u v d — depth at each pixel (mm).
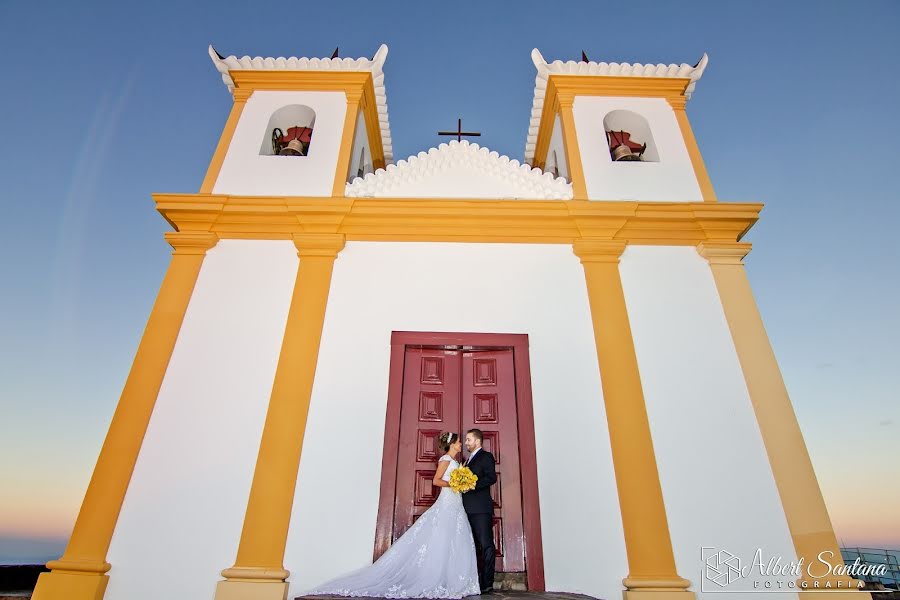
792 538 5688
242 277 7266
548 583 5539
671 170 8430
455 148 8453
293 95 9320
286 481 5906
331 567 5535
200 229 7594
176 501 5801
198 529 5676
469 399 6723
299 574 5492
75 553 5445
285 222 7668
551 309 7133
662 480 6023
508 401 6691
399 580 4961
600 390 6605
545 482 6066
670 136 8867
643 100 9359
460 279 7324
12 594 7066
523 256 7535
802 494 5902
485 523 5320
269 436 6152
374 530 5742
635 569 5535
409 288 7234
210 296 7086
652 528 5734
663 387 6582
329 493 5918
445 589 4871
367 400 6461
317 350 6727
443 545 5113
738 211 7641
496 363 6922
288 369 6562
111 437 6066
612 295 7145
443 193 8133
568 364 6766
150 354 6582
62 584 5242
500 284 7301
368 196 8023
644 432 6258
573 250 7574
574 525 5840
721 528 5766
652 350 6828
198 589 5379
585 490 6020
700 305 7156
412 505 6121
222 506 5801
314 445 6172
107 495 5750
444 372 6863
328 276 7234
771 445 6191
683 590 5379
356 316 7008
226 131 8734
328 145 8648
